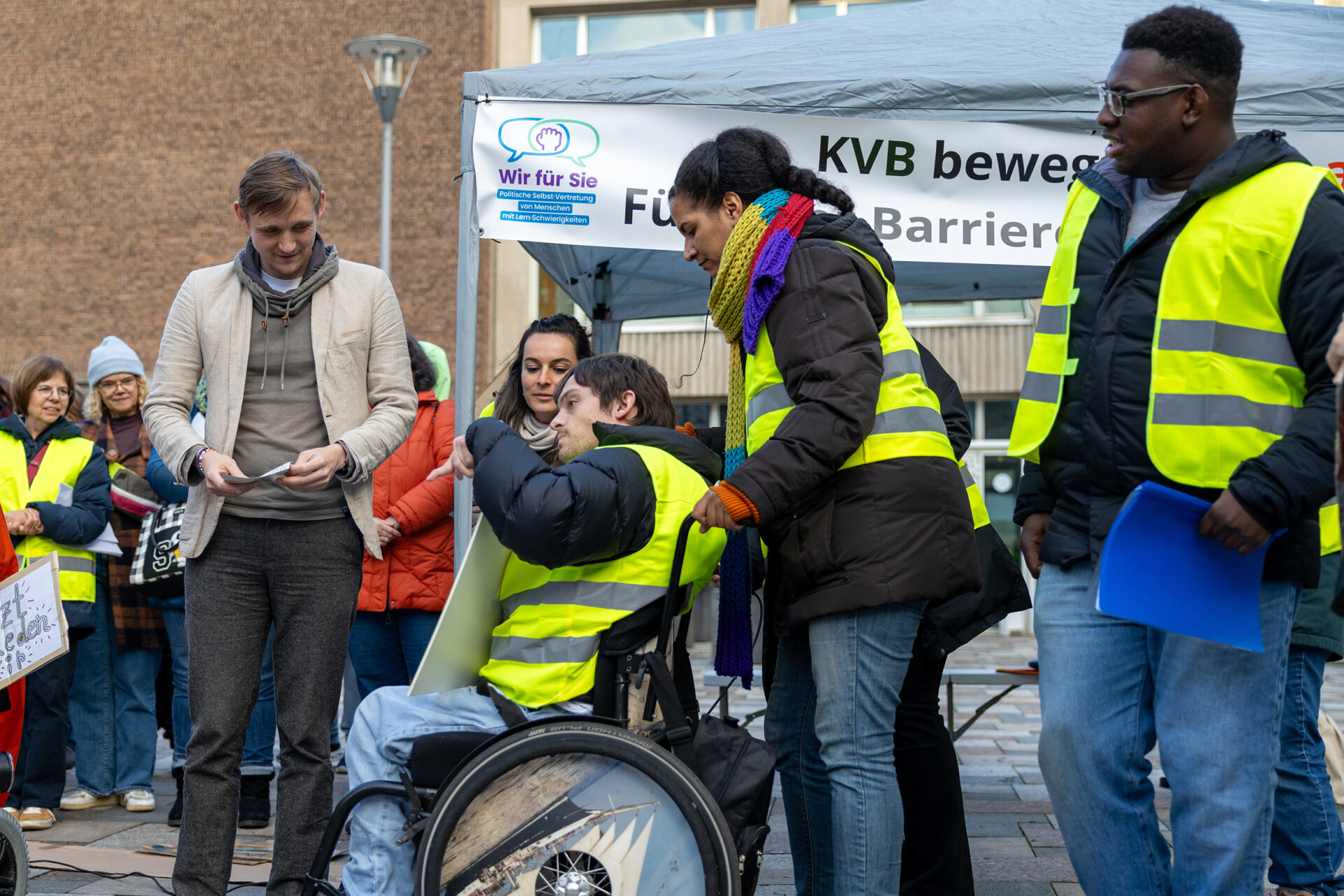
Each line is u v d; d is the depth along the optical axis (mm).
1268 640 2324
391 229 17297
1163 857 2504
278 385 3266
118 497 4957
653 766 2330
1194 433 2328
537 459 2490
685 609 2707
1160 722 2393
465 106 4305
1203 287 2344
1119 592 2180
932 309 16641
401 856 2574
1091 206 2621
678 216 2844
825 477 2488
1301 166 2334
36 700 4645
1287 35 4410
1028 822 4621
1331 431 2148
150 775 5086
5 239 18297
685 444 2695
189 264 17875
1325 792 3133
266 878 3797
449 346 17203
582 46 17078
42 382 4871
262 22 17734
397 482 4605
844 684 2598
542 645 2582
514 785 2371
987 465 16609
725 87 4246
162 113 17984
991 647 13180
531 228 4258
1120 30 4562
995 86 4203
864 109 4223
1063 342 2572
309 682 3215
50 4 18312
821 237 2648
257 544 3195
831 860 3008
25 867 2941
